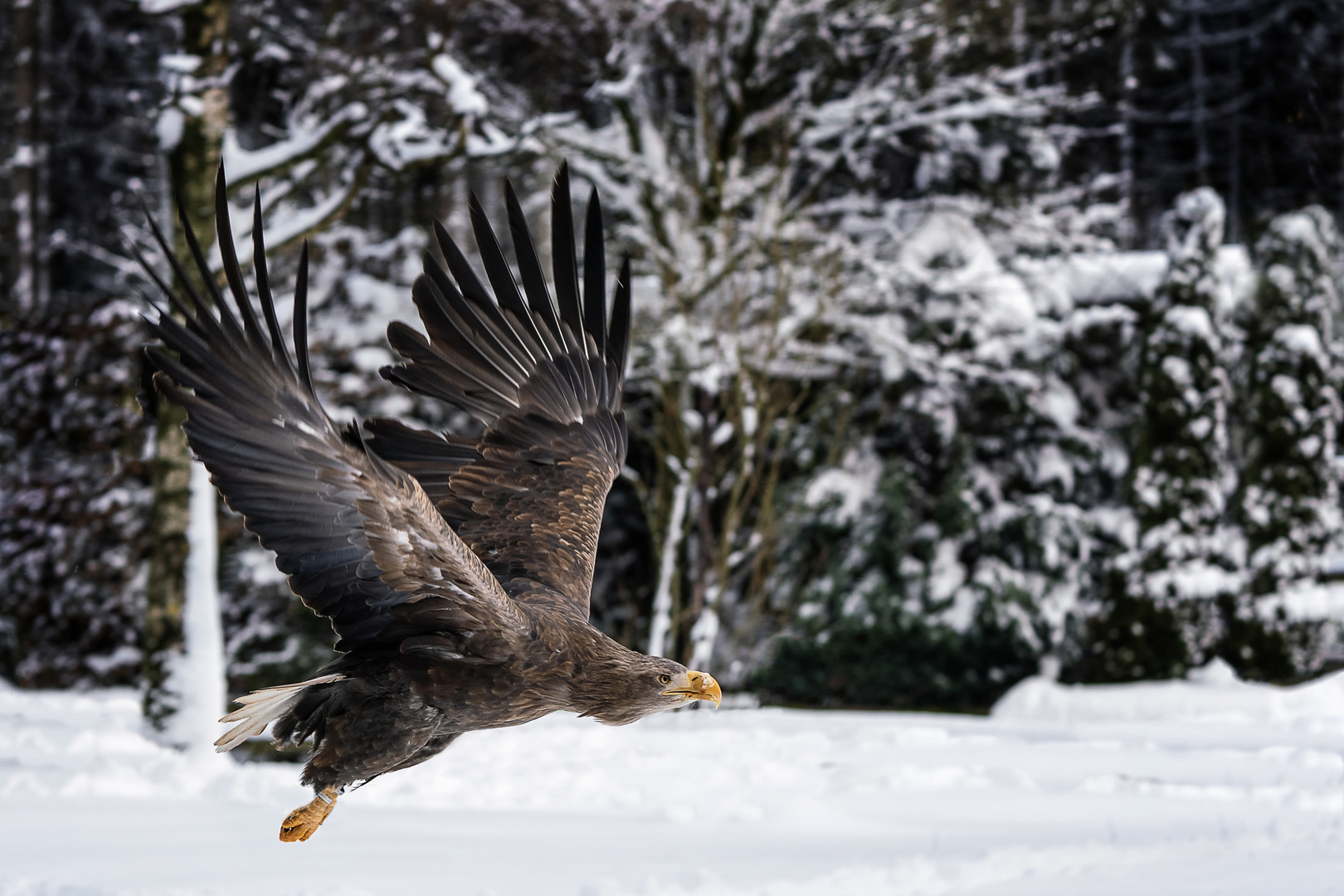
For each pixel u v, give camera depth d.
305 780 3.94
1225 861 6.41
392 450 4.46
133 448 17.98
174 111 10.76
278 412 3.54
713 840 7.58
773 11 17.98
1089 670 17.92
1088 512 19.39
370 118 11.51
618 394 4.64
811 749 11.34
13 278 27.05
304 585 3.65
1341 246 19.22
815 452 19.22
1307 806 8.82
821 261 17.84
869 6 18.81
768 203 17.66
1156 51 24.34
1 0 28.50
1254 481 17.81
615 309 4.58
